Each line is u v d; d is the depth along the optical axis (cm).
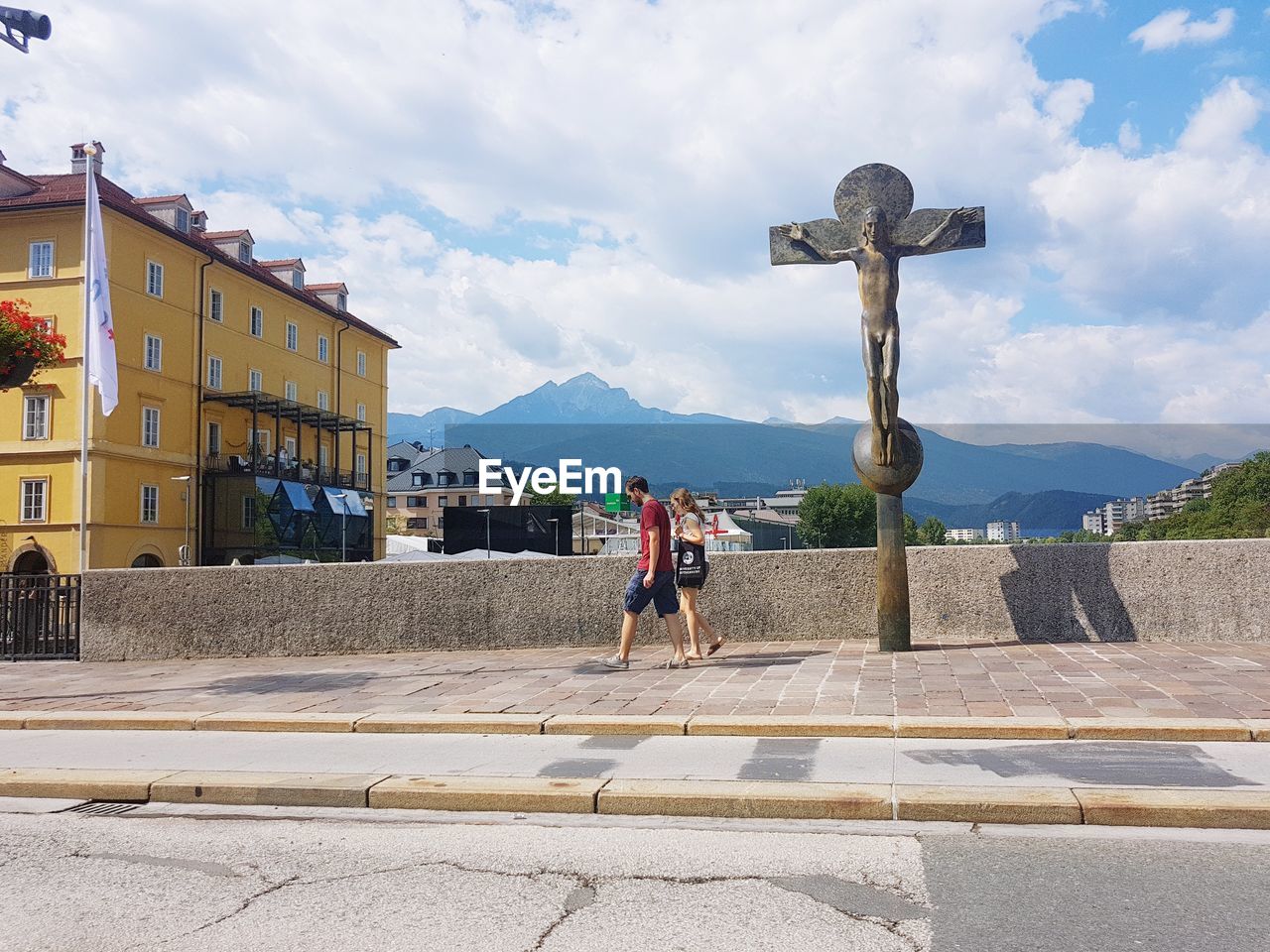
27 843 502
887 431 997
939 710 691
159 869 454
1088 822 472
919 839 459
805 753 611
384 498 8106
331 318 7269
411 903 398
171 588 1334
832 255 1034
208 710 835
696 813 515
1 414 4753
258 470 5738
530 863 445
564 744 670
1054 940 341
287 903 402
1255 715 639
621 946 348
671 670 959
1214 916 358
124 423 4956
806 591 1182
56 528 4688
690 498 1047
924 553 1155
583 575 1238
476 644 1259
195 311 5575
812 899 387
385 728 743
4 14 1039
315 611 1299
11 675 1205
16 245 4750
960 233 1009
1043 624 1117
